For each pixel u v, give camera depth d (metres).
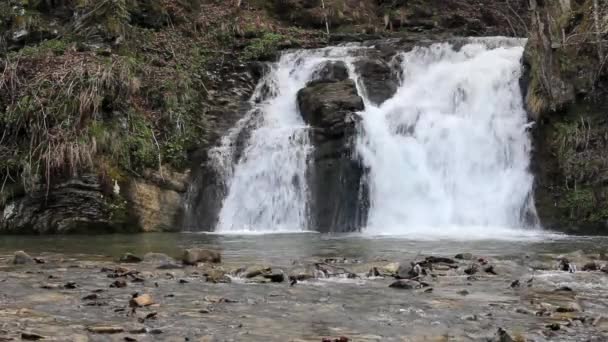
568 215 16.44
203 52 22.27
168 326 5.51
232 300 6.66
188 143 18.16
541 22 18.30
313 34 25.88
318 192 17.27
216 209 17.47
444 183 17.64
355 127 17.58
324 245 12.47
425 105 19.56
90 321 5.62
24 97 16.48
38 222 15.73
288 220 17.34
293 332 5.37
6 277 7.96
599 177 16.45
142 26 22.03
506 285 7.64
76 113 16.41
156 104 18.64
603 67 17.42
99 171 16.20
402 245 12.42
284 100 20.72
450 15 30.17
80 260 9.99
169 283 7.65
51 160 15.79
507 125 18.44
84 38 19.28
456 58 21.31
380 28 28.95
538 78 17.95
